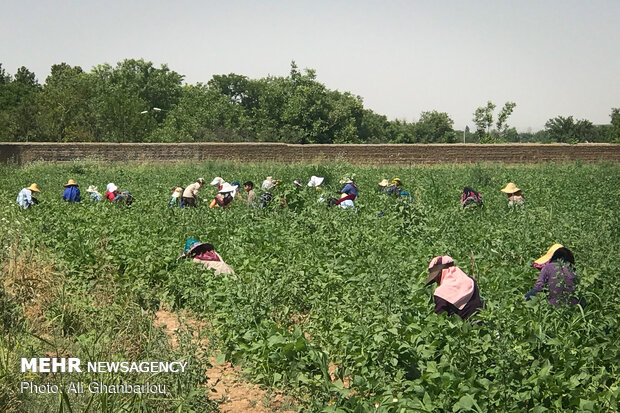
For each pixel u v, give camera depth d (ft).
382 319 23.84
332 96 269.03
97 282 30.27
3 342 22.39
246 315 24.88
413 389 18.79
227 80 323.37
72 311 25.90
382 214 48.98
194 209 48.75
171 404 18.79
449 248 34.96
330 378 20.67
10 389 18.81
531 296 24.82
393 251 35.42
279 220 45.68
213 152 124.26
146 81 280.51
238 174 92.79
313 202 52.26
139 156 121.39
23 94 258.98
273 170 100.48
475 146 129.08
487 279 29.35
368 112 281.95
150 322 22.84
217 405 20.48
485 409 17.84
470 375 18.84
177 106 262.26
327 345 24.76
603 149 131.34
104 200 56.13
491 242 36.37
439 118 278.26
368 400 19.13
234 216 47.03
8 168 104.06
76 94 166.40
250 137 206.18
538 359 20.58
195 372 19.79
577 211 52.01
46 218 45.09
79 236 36.60
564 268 25.67
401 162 128.36
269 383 22.67
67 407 18.01
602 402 18.76
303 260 33.32
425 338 21.72
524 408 17.93
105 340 22.12
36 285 28.96
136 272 32.50
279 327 25.27
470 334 21.43
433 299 26.00
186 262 32.30
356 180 80.12
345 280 29.91
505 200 58.13
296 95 209.46
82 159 118.62
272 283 29.53
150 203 56.29
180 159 123.03
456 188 71.05
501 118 179.32
